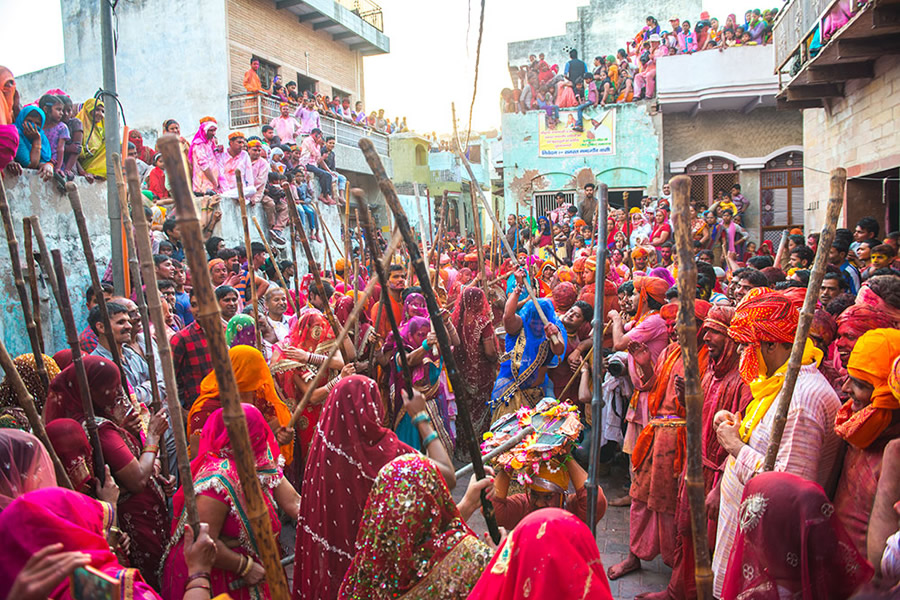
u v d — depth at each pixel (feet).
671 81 56.13
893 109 27.66
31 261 9.37
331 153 47.19
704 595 5.12
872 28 23.93
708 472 10.64
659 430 12.03
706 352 11.50
